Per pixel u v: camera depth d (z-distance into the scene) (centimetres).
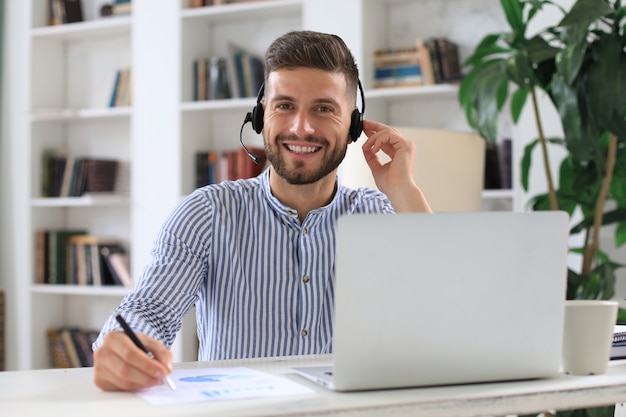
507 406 119
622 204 315
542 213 129
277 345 183
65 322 498
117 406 112
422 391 122
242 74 430
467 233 125
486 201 390
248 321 184
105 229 489
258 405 111
